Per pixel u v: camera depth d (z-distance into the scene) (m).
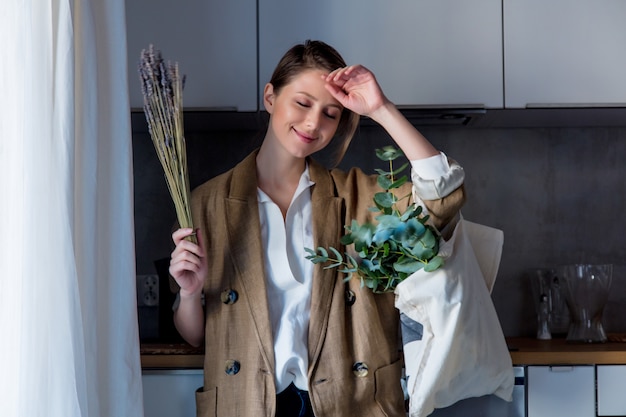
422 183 1.90
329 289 1.97
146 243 2.94
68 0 1.69
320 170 2.08
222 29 2.60
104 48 1.91
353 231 1.92
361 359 1.96
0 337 1.55
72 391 1.61
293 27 2.61
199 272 1.94
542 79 2.62
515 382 2.28
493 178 2.96
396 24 2.62
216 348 1.98
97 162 1.82
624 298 2.95
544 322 2.79
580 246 2.95
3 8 1.57
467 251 1.96
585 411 2.29
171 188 1.95
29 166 1.59
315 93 1.95
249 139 2.94
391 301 2.05
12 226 1.57
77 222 1.79
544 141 2.97
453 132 2.96
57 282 1.62
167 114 1.92
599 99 2.62
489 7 2.63
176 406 2.22
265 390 1.92
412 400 1.90
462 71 2.62
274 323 1.96
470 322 1.91
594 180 2.96
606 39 2.63
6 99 1.56
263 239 2.00
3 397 1.55
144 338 2.76
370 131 2.95
